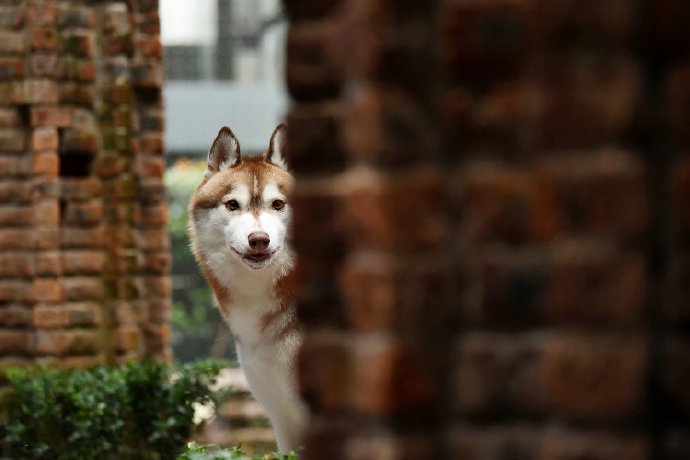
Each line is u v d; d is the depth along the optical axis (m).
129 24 12.38
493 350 4.22
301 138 4.46
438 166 4.29
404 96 4.31
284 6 4.61
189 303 25.58
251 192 10.71
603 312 4.03
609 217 4.02
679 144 4.00
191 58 30.61
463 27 4.21
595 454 4.02
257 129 28.98
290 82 4.50
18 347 12.05
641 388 3.99
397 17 4.30
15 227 12.03
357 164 4.32
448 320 4.27
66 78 12.05
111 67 12.25
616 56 4.04
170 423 11.11
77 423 10.86
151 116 12.54
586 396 4.04
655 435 4.05
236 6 30.45
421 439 4.24
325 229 4.40
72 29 12.08
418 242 4.23
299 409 10.34
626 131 4.00
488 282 4.23
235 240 10.44
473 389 4.23
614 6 4.01
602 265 4.02
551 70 4.11
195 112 28.77
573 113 4.07
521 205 4.18
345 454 4.33
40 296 11.87
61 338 11.90
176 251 25.36
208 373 11.57
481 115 4.24
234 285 10.45
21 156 12.07
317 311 4.44
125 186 12.30
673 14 3.96
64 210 12.09
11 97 11.99
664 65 4.05
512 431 4.21
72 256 12.03
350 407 4.34
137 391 11.13
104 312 12.19
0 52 11.98
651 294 4.03
